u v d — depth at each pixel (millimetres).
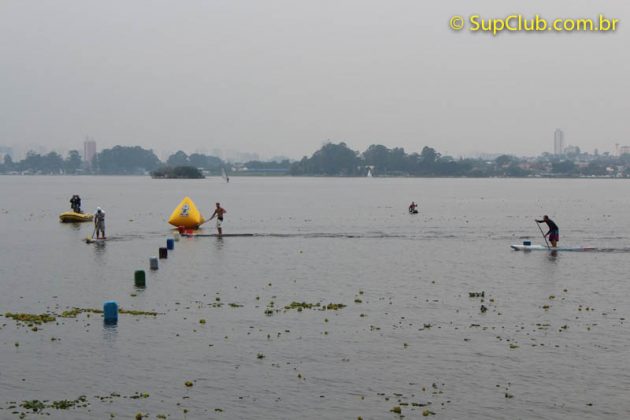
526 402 24391
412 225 85875
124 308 36719
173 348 29984
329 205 133125
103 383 26156
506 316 34969
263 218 97500
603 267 49281
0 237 70000
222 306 37188
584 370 27281
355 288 42031
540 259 53469
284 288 42031
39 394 25156
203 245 62375
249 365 27969
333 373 27094
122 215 102062
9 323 33625
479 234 73562
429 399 24672
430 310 36312
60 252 57906
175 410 23844
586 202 148875
